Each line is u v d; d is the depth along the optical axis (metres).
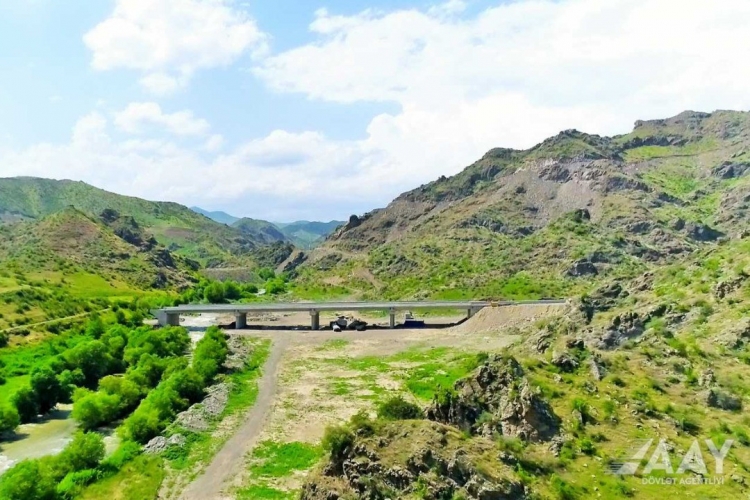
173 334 165.62
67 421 105.94
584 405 59.72
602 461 52.00
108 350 143.75
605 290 117.62
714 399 61.91
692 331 82.25
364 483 49.16
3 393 118.25
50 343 157.50
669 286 105.31
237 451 84.25
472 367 117.81
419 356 146.38
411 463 49.94
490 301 196.88
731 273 94.25
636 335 86.69
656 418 58.78
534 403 58.56
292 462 80.19
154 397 102.44
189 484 73.44
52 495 67.50
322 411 102.94
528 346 101.31
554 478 49.28
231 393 113.75
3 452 90.38
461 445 52.28
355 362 143.00
